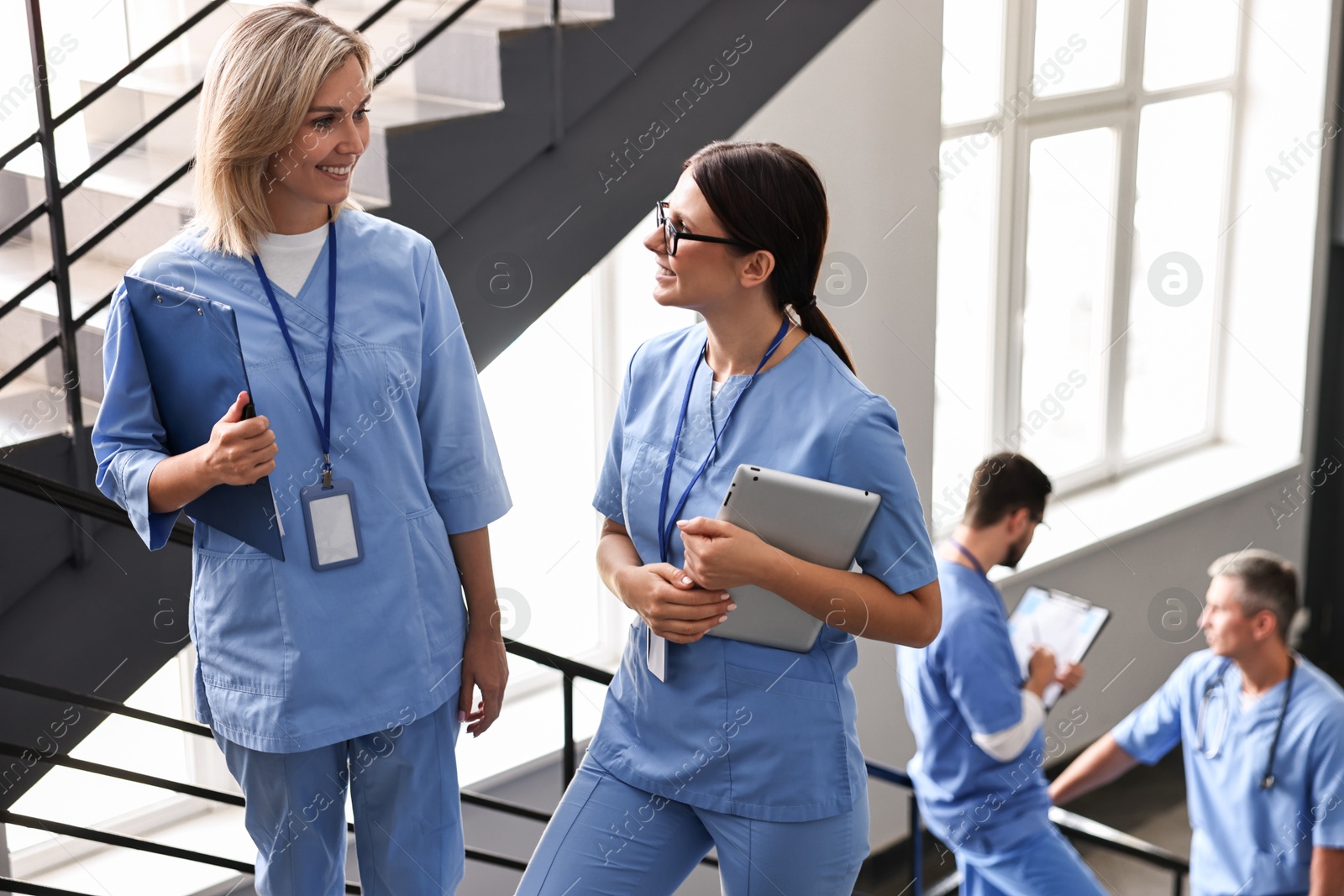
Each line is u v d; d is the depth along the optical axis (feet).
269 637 4.92
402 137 6.95
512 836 11.50
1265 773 9.24
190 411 4.79
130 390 4.76
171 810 10.88
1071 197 15.33
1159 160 16.03
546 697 12.57
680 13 8.36
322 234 4.95
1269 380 16.81
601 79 8.02
